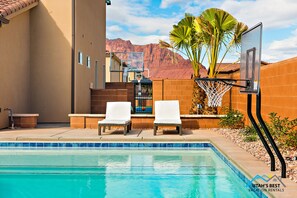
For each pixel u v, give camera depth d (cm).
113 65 3147
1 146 888
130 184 577
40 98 1311
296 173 529
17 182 588
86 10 1541
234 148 758
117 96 1630
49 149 891
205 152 870
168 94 1540
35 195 518
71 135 943
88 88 1585
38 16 1312
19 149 888
